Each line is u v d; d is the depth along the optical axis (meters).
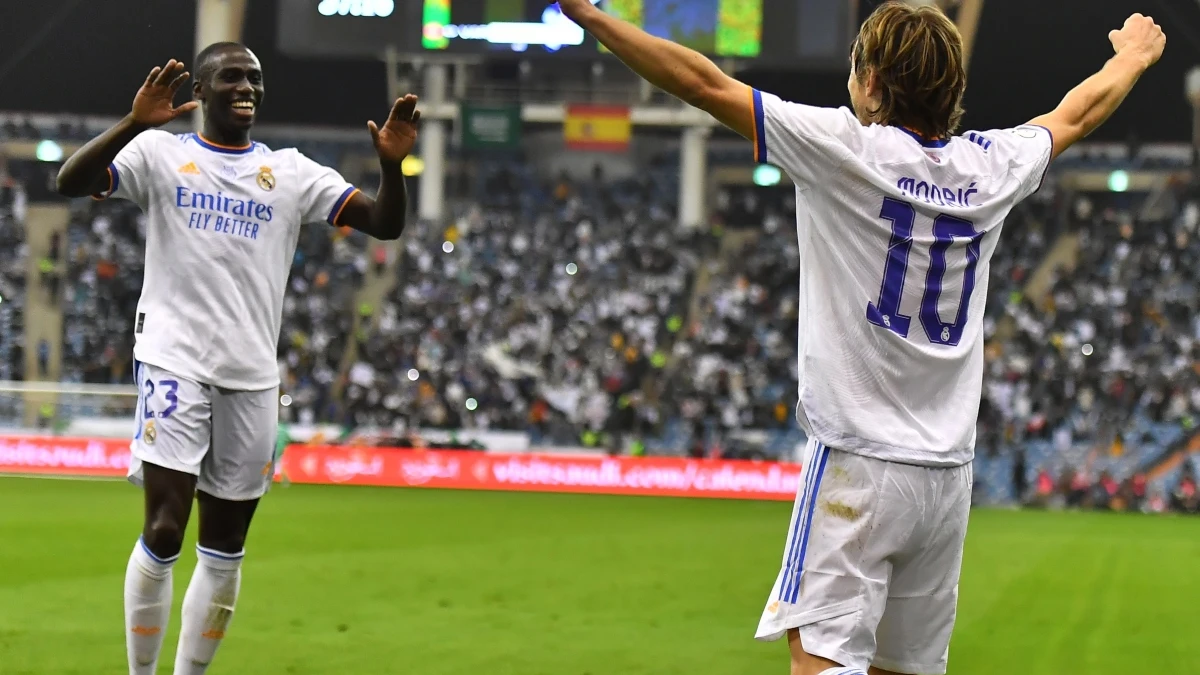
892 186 3.72
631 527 17.59
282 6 29.14
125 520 15.94
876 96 3.94
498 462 25.75
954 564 3.91
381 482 25.84
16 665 7.47
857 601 3.64
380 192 5.83
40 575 11.19
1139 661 8.66
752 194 39.44
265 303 5.79
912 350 3.73
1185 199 36.22
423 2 29.03
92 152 5.15
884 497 3.67
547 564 13.12
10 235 35.00
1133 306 32.62
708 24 28.28
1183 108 38.34
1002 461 27.95
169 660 7.54
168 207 5.62
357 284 35.44
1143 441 28.44
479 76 35.78
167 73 5.10
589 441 29.38
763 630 3.77
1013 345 31.88
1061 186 37.88
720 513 20.50
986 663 8.49
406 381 30.86
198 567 5.83
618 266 35.75
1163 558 15.42
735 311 33.75
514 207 38.25
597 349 32.12
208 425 5.64
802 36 28.28
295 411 30.31
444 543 14.95
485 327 33.00
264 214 5.78
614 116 34.34
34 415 25.84
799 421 3.87
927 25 3.87
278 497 21.53
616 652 8.37
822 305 3.76
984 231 3.86
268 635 8.66
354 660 7.88
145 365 5.57
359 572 12.10
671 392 30.64
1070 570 13.88
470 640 8.68
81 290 34.09
